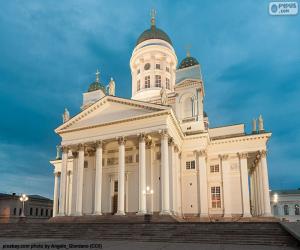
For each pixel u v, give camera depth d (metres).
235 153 48.53
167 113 39.44
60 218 39.84
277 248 19.75
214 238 24.30
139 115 40.69
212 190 48.38
